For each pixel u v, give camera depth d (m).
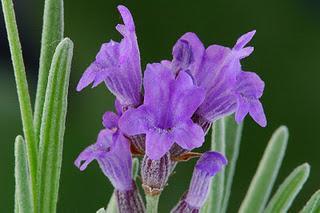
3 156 0.26
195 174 0.14
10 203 0.25
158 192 0.14
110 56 0.14
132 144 0.14
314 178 0.27
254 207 0.16
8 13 0.14
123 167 0.14
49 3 0.15
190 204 0.14
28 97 0.14
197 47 0.14
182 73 0.14
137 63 0.14
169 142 0.13
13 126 0.26
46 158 0.14
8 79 0.27
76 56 0.27
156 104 0.14
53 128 0.14
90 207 0.25
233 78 0.14
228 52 0.14
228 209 0.27
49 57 0.15
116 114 0.14
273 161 0.16
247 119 0.27
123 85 0.14
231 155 0.16
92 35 0.27
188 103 0.13
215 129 0.15
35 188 0.15
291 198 0.16
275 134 0.16
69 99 0.26
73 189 0.25
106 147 0.14
